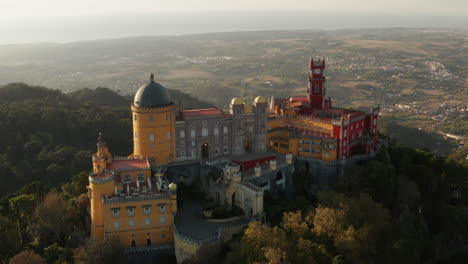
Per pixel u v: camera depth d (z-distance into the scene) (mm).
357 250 125750
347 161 165750
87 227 138625
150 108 149375
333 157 163750
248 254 114500
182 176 158375
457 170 186500
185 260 122375
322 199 142000
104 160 137875
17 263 114750
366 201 140000
